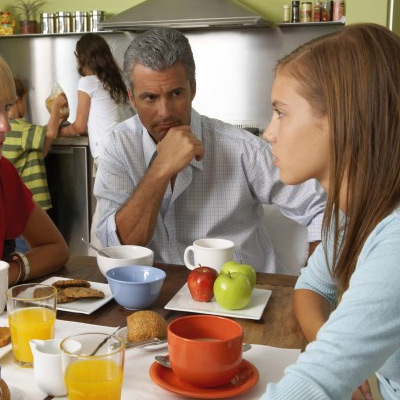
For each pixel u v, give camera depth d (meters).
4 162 1.55
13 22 5.04
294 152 0.76
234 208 1.72
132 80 1.62
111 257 1.39
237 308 1.12
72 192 3.88
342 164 0.71
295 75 0.74
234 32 4.60
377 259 0.66
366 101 0.68
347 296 0.66
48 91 5.11
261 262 1.79
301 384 0.62
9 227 1.53
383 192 0.70
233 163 1.72
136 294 1.12
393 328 0.63
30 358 0.89
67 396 0.80
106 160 1.74
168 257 1.70
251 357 0.92
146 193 1.58
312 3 4.41
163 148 1.58
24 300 0.92
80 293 1.16
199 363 0.79
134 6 4.50
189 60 1.62
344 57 0.70
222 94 4.72
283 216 1.84
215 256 1.31
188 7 4.28
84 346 0.79
